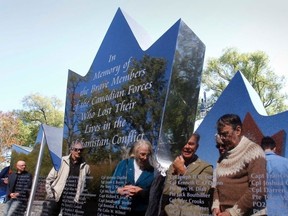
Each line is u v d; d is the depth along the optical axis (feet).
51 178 32.17
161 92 22.18
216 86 82.53
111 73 27.30
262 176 16.49
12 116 136.05
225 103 19.12
